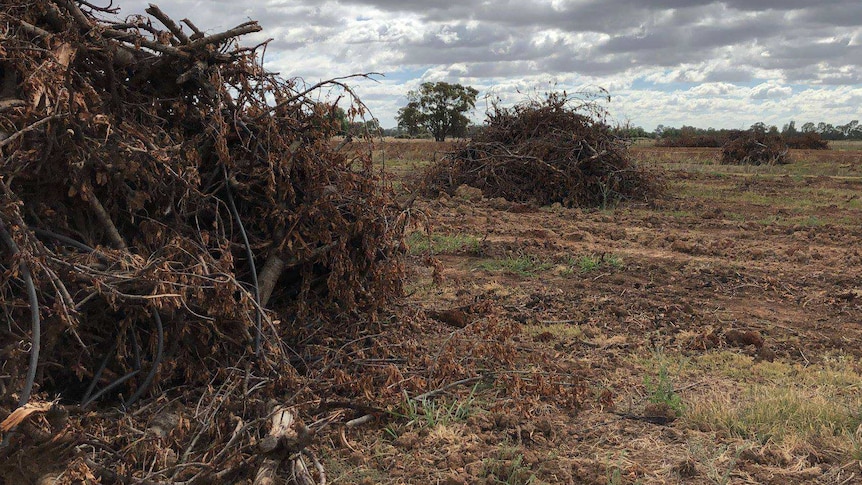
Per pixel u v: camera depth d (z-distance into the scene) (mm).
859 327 6062
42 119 3535
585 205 13992
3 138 3447
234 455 3270
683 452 3676
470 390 4422
